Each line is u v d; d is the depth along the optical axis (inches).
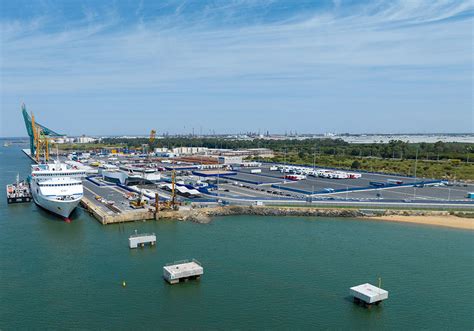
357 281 2427.4
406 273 2564.0
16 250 3036.4
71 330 1900.8
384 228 3730.3
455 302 2167.8
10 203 5034.5
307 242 3243.1
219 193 5315.0
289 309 2084.2
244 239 3324.3
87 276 2518.5
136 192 5369.1
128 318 2005.4
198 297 2224.4
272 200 4736.7
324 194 5295.3
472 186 6058.1
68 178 4522.6
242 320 1979.6
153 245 3149.6
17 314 2049.7
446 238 3390.7
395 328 1910.7
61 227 3735.2
